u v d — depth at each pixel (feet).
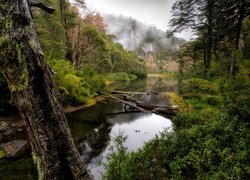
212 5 50.85
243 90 24.73
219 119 20.56
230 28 50.62
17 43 5.18
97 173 19.48
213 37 63.26
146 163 15.37
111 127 35.32
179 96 53.67
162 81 148.36
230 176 11.73
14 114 33.50
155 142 18.75
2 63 5.30
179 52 118.11
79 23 85.97
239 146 14.96
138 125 36.94
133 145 27.02
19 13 5.24
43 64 5.58
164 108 44.62
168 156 16.72
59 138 5.76
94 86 66.13
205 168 14.14
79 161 6.20
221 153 14.01
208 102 37.68
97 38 82.69
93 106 52.11
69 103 47.65
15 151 21.91
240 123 18.03
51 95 5.69
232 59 40.96
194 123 23.26
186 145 17.49
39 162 5.72
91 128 34.09
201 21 61.87
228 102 23.93
